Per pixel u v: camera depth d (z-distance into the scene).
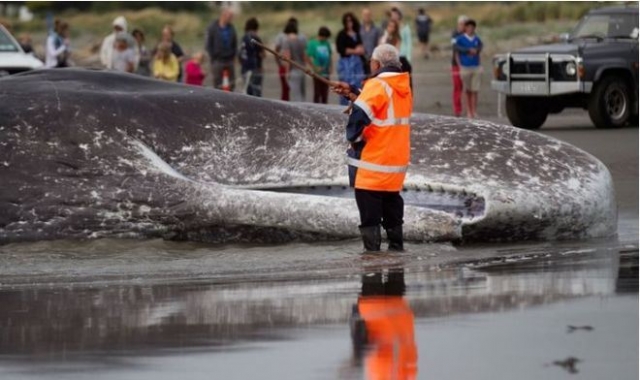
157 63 63.69
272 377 17.28
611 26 62.03
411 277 24.20
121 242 28.80
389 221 27.67
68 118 29.58
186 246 28.67
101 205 28.83
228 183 30.19
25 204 28.88
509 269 24.95
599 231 29.81
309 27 142.62
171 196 28.73
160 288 23.58
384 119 27.03
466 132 30.23
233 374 17.44
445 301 21.75
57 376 17.48
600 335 19.25
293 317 20.70
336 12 153.00
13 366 18.05
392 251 27.47
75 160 29.23
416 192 29.58
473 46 65.00
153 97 30.77
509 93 60.69
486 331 19.55
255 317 20.77
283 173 30.33
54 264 26.64
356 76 63.00
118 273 25.47
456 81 65.12
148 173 29.08
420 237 28.16
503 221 28.48
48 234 28.78
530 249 27.89
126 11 152.62
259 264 26.20
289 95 66.19
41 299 22.67
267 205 28.38
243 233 28.75
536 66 60.06
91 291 23.36
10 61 61.19
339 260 26.52
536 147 30.02
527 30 129.12
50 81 31.00
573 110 73.31
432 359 18.06
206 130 30.61
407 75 27.31
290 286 23.48
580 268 24.98
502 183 28.83
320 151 30.55
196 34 142.00
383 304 21.59
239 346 18.88
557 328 19.66
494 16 141.50
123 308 21.70
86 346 19.06
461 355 18.23
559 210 28.77
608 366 17.67
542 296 22.06
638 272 24.47
